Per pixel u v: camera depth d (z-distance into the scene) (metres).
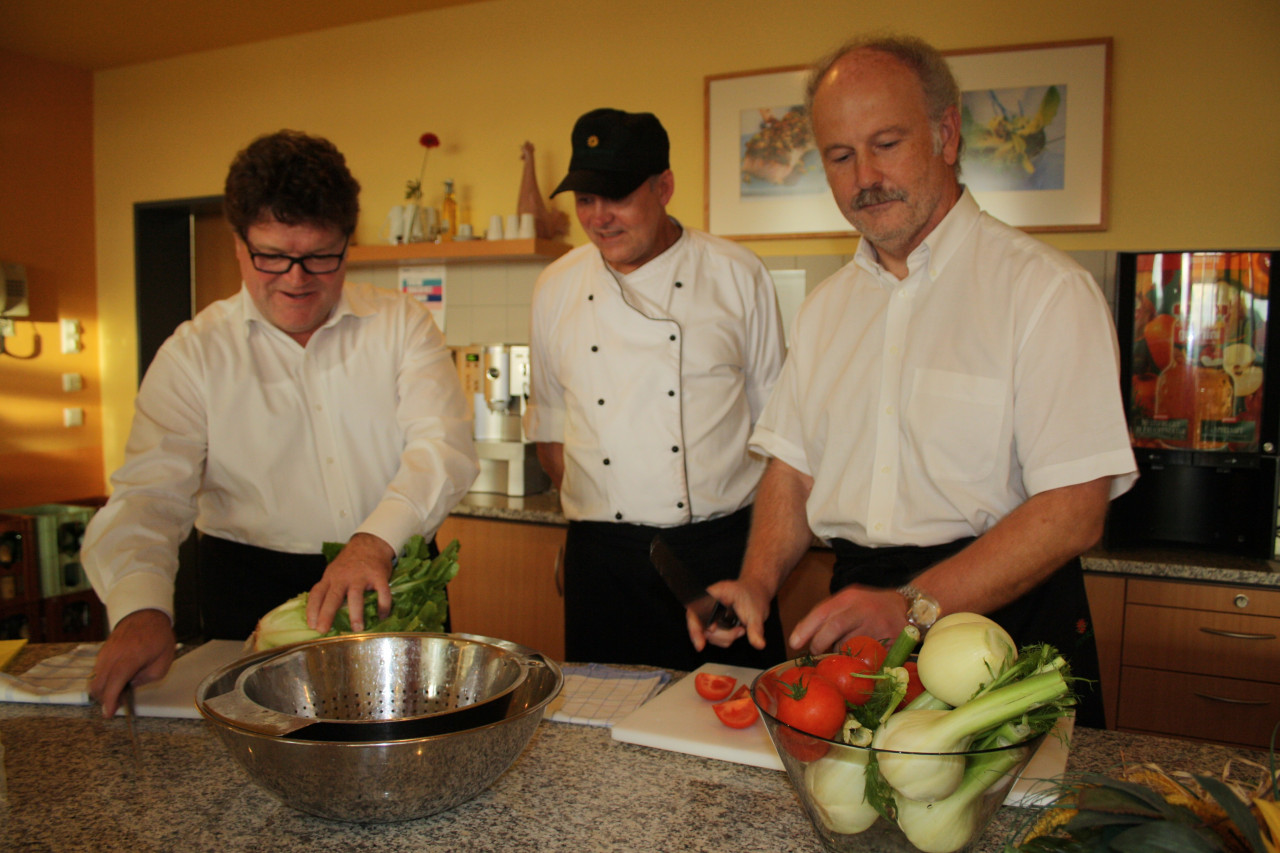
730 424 1.89
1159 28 2.51
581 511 1.94
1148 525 2.32
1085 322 1.13
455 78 3.37
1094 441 1.10
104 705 1.00
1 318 3.87
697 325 1.88
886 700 0.69
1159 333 2.29
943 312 1.26
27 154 3.93
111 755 0.93
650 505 1.85
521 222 3.03
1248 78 2.44
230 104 3.82
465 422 1.48
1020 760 0.62
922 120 1.20
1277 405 2.20
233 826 0.78
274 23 3.52
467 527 2.80
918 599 0.96
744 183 2.94
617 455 1.87
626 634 1.91
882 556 1.30
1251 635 2.08
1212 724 2.13
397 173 3.48
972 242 1.27
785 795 0.83
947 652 0.64
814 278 2.90
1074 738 0.95
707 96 2.96
